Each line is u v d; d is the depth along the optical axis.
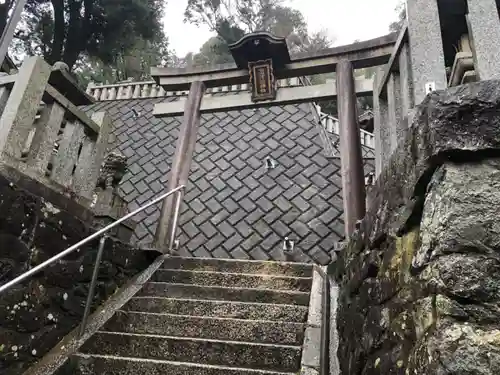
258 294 3.30
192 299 3.28
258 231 6.66
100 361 2.55
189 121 5.14
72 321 2.92
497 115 1.21
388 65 3.00
